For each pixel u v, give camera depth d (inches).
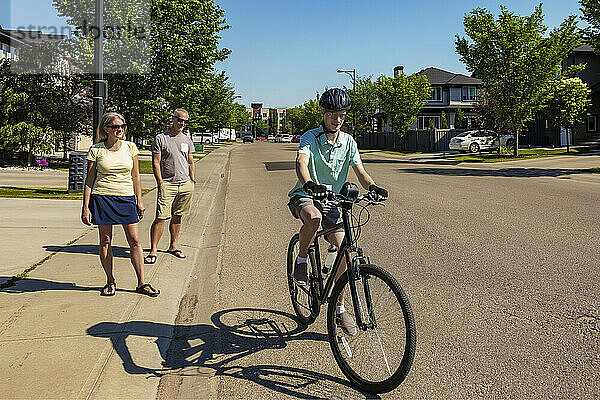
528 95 1072.2
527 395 130.1
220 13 1036.5
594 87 1518.2
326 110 153.6
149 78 1002.1
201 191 598.9
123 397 129.3
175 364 151.6
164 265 258.5
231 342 167.9
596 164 912.3
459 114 1957.4
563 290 209.8
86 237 305.1
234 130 3961.6
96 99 395.2
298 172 150.6
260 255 288.5
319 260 166.7
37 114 817.5
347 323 140.5
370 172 815.1
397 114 1732.3
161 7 992.2
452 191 545.6
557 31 1045.8
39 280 218.4
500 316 183.5
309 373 145.6
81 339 160.4
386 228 346.9
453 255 270.8
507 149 1355.8
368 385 132.3
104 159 196.5
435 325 176.6
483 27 1071.6
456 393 132.1
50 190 519.5
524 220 366.0
